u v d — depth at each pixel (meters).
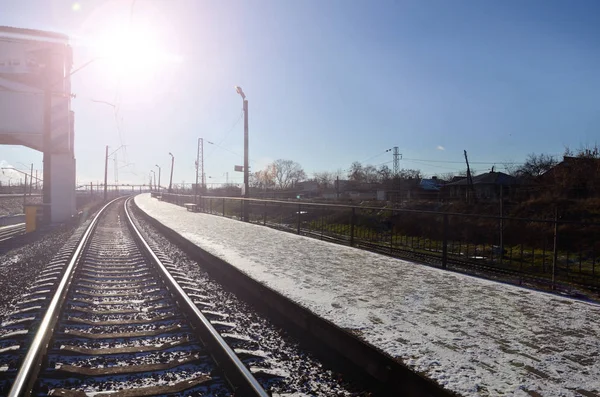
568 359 4.34
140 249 14.72
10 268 10.82
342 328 5.15
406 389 4.08
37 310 6.92
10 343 5.48
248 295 8.22
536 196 26.98
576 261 12.27
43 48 22.64
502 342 4.79
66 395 4.05
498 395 3.56
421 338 4.86
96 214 34.09
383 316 5.67
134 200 68.00
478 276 8.72
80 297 8.01
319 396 4.19
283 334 6.09
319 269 8.95
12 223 28.05
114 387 4.33
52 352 5.10
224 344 5.02
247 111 25.16
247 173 25.11
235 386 4.30
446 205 29.02
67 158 24.81
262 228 19.05
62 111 23.94
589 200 22.97
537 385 3.75
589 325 5.43
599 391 3.66
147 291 8.56
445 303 6.36
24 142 24.44
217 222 22.75
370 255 10.99
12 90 23.12
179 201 51.41
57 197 24.73
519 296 6.82
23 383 4.00
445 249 9.41
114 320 6.60
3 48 22.44
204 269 11.29
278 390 4.26
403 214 22.03
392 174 64.19
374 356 4.52
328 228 19.28
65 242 16.44
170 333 6.02
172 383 4.42
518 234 16.88
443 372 3.98
